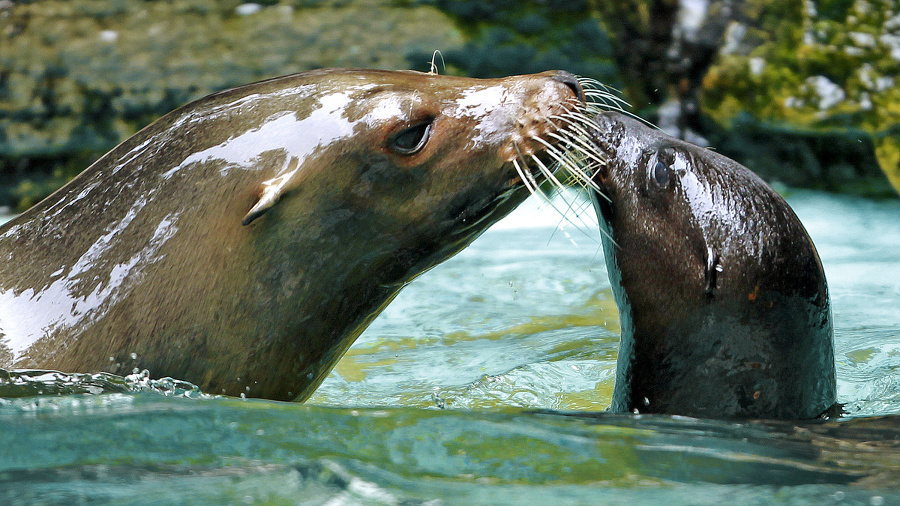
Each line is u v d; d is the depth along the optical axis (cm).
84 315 991
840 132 2709
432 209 1052
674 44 2941
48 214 1048
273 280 1032
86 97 2958
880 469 754
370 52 2961
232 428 788
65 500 623
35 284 1007
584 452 774
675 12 2953
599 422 888
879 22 2778
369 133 1020
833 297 1812
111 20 3006
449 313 1850
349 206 1030
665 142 1084
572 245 2412
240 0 3031
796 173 2816
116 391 930
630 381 1091
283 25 2984
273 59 2964
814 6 2817
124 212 1026
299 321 1058
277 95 1055
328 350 1101
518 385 1324
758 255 1009
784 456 791
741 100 2802
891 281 1920
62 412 819
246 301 1026
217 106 1062
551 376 1370
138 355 993
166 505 616
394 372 1437
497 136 1041
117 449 734
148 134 1066
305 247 1034
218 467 698
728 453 793
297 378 1090
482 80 1091
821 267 1044
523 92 1060
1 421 788
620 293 1104
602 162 1088
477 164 1041
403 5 2995
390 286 1103
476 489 671
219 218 1016
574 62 2962
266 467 698
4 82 2948
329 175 1017
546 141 1046
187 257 1011
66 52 2970
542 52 2961
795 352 1007
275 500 628
